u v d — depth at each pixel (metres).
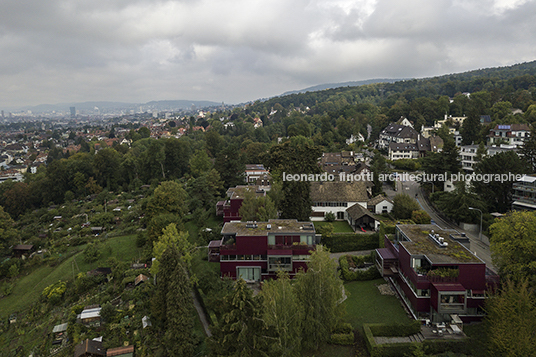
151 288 61.03
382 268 56.53
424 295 45.88
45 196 147.00
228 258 60.53
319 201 88.31
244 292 34.06
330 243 72.50
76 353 51.16
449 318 44.50
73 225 112.62
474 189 84.12
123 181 157.50
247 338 33.72
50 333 60.66
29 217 129.62
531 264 43.97
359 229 80.38
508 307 37.78
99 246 89.81
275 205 83.56
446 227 80.25
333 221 87.06
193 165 147.50
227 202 94.38
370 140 194.12
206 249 75.12
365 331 43.81
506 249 46.69
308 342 42.41
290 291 40.41
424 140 155.38
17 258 91.06
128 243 91.44
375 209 88.31
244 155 143.50
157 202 93.06
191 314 49.44
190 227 94.50
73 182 149.88
